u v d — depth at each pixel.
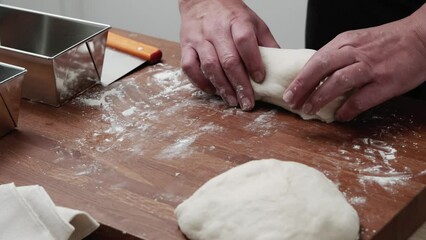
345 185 1.06
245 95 1.27
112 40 1.51
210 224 0.94
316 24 1.58
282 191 0.97
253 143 1.18
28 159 1.16
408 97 1.30
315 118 1.24
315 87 1.19
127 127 1.24
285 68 1.25
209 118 1.26
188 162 1.13
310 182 1.00
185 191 1.06
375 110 1.26
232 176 1.02
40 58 1.25
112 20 2.47
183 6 1.42
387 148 1.15
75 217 0.96
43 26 1.43
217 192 0.99
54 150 1.18
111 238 0.99
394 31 1.17
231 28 1.30
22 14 1.43
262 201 0.96
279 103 1.27
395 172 1.09
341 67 1.16
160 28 2.37
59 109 1.30
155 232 0.97
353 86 1.16
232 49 1.27
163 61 1.47
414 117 1.24
